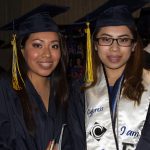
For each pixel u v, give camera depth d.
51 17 2.87
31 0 7.20
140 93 2.39
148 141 2.30
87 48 2.64
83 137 2.48
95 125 2.46
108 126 2.43
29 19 2.65
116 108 2.45
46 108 2.54
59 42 2.54
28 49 2.46
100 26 2.50
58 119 2.52
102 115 2.47
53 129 2.49
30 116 2.40
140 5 2.73
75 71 5.31
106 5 2.66
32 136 2.38
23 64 2.53
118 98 2.45
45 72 2.45
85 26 2.94
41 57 2.42
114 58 2.41
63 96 2.59
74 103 2.59
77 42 5.40
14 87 2.46
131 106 2.40
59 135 2.48
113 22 2.47
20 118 2.39
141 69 2.46
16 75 2.49
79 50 5.39
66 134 2.52
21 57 2.54
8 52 7.20
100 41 2.46
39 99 2.50
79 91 2.62
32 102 2.47
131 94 2.39
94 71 2.60
